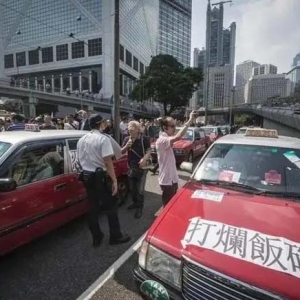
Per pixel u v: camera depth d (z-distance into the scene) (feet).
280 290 5.53
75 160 14.20
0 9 312.71
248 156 11.00
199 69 212.23
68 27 274.98
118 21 32.53
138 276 7.36
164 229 7.57
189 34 367.04
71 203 13.69
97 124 12.56
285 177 9.87
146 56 349.00
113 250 12.75
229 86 220.02
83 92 232.53
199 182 10.44
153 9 342.23
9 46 315.99
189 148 36.17
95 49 264.31
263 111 169.37
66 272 10.96
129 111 244.22
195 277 6.33
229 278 5.92
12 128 23.52
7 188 10.19
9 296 9.55
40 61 296.71
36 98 176.55
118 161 18.60
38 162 12.41
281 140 11.94
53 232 14.61
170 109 218.59
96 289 9.93
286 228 7.16
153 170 29.32
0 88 155.43
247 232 6.99
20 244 11.09
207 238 6.90
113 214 13.01
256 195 9.18
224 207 8.28
